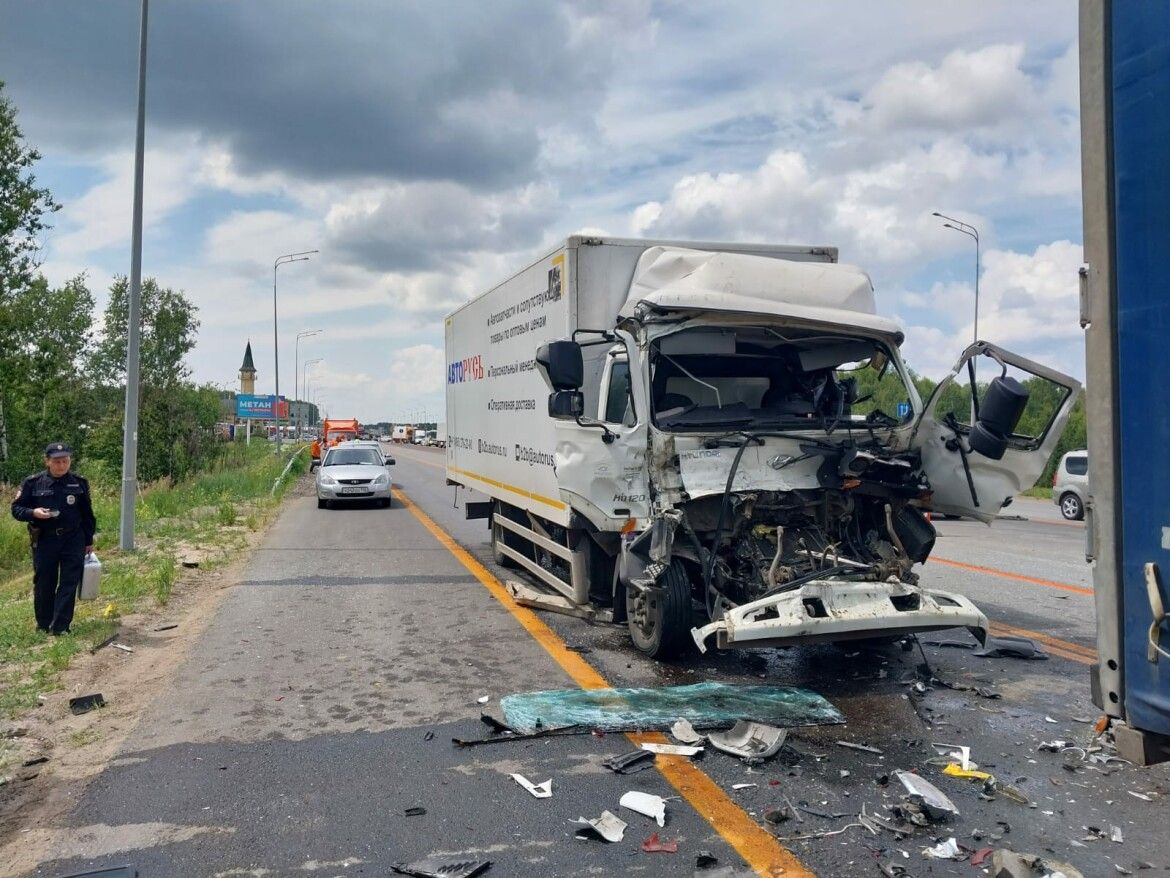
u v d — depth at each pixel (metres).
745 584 6.00
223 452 35.56
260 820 4.13
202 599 9.92
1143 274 2.74
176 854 3.81
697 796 4.32
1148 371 2.74
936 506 6.75
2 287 32.06
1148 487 2.76
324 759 4.91
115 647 7.64
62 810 4.29
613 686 6.21
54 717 5.75
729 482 6.00
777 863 3.63
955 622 5.77
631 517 6.39
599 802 4.28
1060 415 6.06
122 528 13.70
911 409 6.71
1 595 10.98
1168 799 4.25
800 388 7.14
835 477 6.21
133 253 14.14
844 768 4.66
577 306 7.61
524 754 4.93
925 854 3.70
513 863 3.69
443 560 12.98
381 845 3.86
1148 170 2.71
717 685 6.11
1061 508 20.11
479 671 6.71
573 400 6.59
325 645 7.66
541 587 10.55
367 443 26.30
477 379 11.63
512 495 9.85
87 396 36.72
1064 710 5.59
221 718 5.68
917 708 5.63
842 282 6.88
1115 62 2.81
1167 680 2.72
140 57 14.59
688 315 6.38
